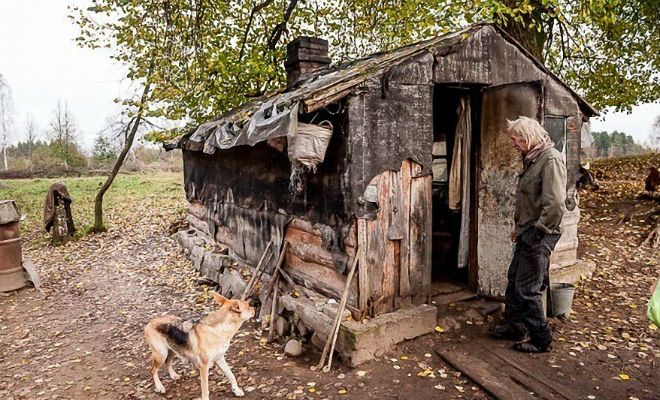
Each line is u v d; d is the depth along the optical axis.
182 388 3.77
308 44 7.62
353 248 4.13
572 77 11.00
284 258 5.42
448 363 3.90
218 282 6.71
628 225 8.55
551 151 3.70
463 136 5.19
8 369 4.42
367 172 4.09
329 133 3.95
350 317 4.14
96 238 10.92
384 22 9.02
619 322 4.73
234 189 6.74
